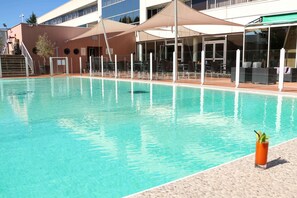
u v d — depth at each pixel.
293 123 6.76
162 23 17.75
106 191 3.35
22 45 25.11
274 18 16.25
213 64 17.75
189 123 6.85
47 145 5.18
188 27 22.41
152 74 18.92
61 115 7.96
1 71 22.64
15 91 13.93
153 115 7.84
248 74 14.19
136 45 30.09
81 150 4.88
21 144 5.25
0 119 7.47
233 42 19.72
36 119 7.44
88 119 7.38
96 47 28.73
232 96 10.99
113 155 4.62
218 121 7.04
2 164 4.26
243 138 5.55
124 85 16.19
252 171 3.51
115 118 7.49
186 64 18.42
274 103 9.34
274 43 16.27
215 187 3.08
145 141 5.39
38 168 4.09
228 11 19.88
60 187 3.48
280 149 4.37
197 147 5.02
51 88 15.18
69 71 27.31
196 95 11.58
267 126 6.49
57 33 26.58
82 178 3.73
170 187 3.10
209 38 21.47
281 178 3.30
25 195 3.28
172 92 12.67
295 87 12.26
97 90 14.02
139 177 3.76
